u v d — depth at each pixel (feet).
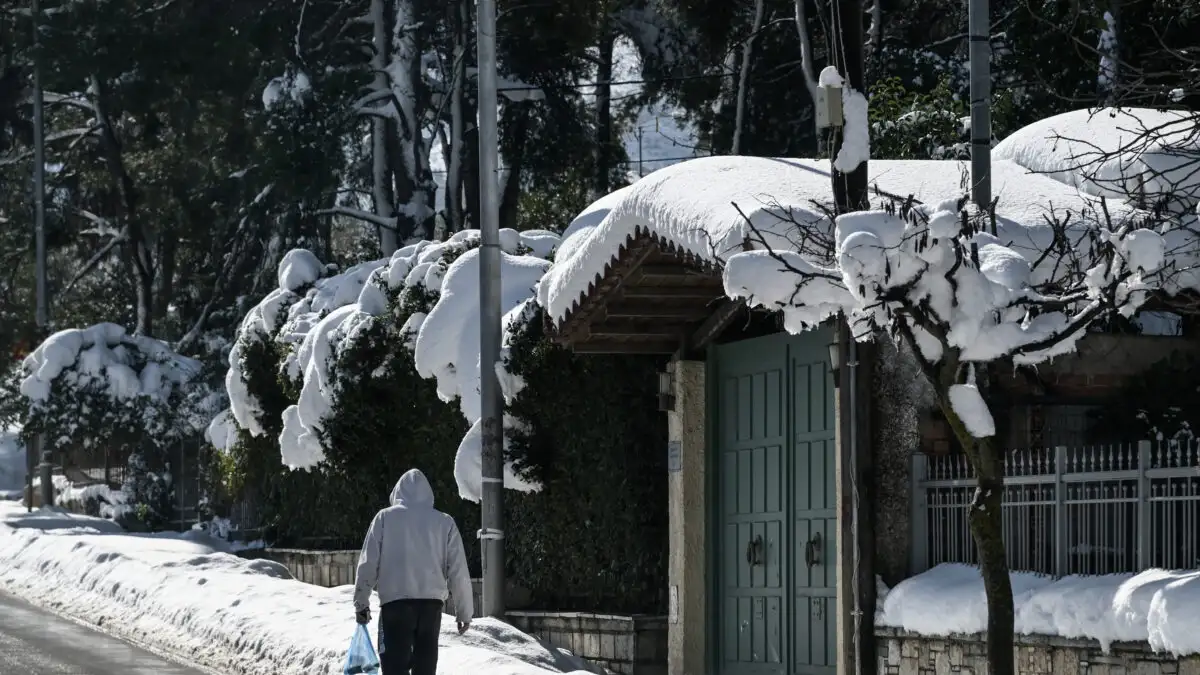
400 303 86.63
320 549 99.30
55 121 209.36
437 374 79.36
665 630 68.49
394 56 160.56
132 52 160.15
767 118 150.92
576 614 70.23
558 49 161.27
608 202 71.87
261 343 105.50
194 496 134.10
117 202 193.26
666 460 71.20
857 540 53.42
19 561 108.99
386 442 87.76
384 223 158.61
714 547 67.15
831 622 59.11
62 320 211.20
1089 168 60.44
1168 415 55.16
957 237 38.22
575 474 72.95
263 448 107.55
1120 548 46.37
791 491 62.18
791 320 43.62
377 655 50.19
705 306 65.87
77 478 154.61
